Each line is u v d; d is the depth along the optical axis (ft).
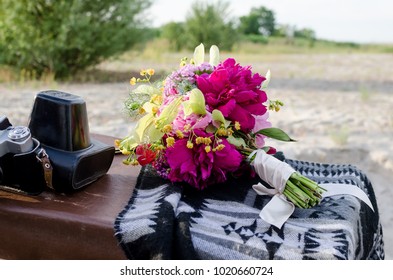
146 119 5.32
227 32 53.78
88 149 5.24
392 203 10.96
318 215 4.92
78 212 4.78
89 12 29.09
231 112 5.36
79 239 4.70
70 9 27.66
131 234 4.52
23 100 20.48
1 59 28.27
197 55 6.11
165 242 4.45
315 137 15.51
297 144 14.29
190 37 52.90
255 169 5.39
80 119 5.14
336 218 4.84
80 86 26.07
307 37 100.27
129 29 30.81
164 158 5.42
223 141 5.28
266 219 4.77
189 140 5.21
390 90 27.55
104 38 29.09
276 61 45.85
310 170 6.17
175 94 5.48
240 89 5.40
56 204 4.95
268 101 6.02
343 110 20.29
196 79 5.50
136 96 5.90
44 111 5.16
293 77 33.22
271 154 5.97
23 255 4.95
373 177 12.38
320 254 4.31
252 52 57.41
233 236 4.55
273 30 106.93
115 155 6.46
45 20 28.07
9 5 27.58
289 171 5.06
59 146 5.13
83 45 28.58
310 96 24.32
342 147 14.06
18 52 28.22
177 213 4.73
